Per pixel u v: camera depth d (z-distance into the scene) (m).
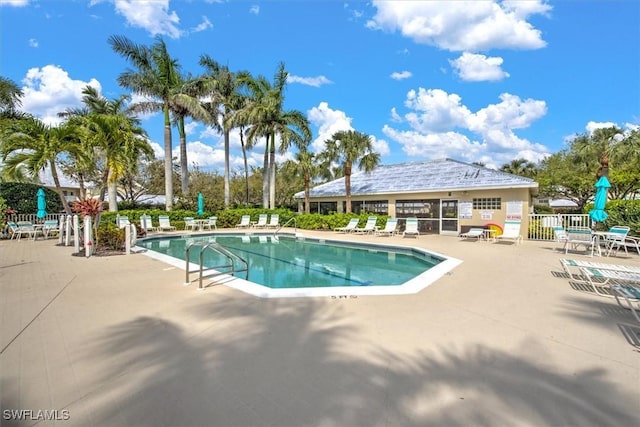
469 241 14.44
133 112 22.22
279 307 4.99
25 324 4.28
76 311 4.81
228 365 3.18
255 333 3.99
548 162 31.33
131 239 12.22
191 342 3.72
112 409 2.48
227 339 3.81
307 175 22.28
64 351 3.48
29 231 15.09
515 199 15.70
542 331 4.00
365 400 2.60
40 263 8.91
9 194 19.34
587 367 3.11
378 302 5.22
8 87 19.25
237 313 4.72
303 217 21.47
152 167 30.08
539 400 2.59
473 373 3.01
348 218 19.69
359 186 22.83
